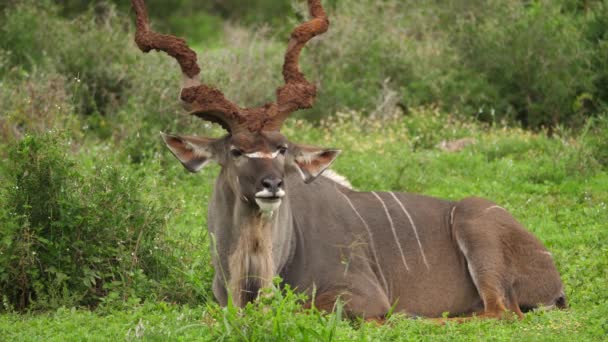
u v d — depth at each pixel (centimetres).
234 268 1339
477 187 2236
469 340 1284
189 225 1919
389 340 1291
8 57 2748
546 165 2314
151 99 2508
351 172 2278
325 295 1433
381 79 2983
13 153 1570
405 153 2412
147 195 1719
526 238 1539
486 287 1483
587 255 1708
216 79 2639
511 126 2805
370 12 3253
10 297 1506
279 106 1332
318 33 1409
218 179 1378
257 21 4959
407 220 1560
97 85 2773
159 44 1374
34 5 3022
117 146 2377
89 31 2927
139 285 1520
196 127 2480
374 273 1498
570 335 1285
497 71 2891
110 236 1564
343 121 2656
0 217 1504
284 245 1402
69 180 1585
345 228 1506
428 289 1526
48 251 1530
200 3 5422
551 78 2778
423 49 3125
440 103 2852
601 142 2375
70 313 1408
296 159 1355
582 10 3070
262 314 1178
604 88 2778
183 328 1213
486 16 3114
